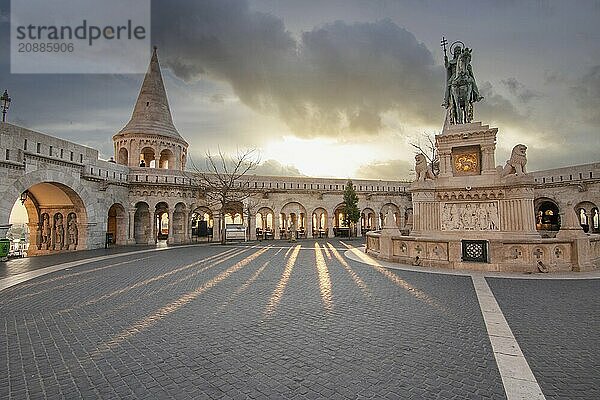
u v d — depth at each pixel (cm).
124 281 1184
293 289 1034
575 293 934
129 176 3189
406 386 435
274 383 446
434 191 1747
